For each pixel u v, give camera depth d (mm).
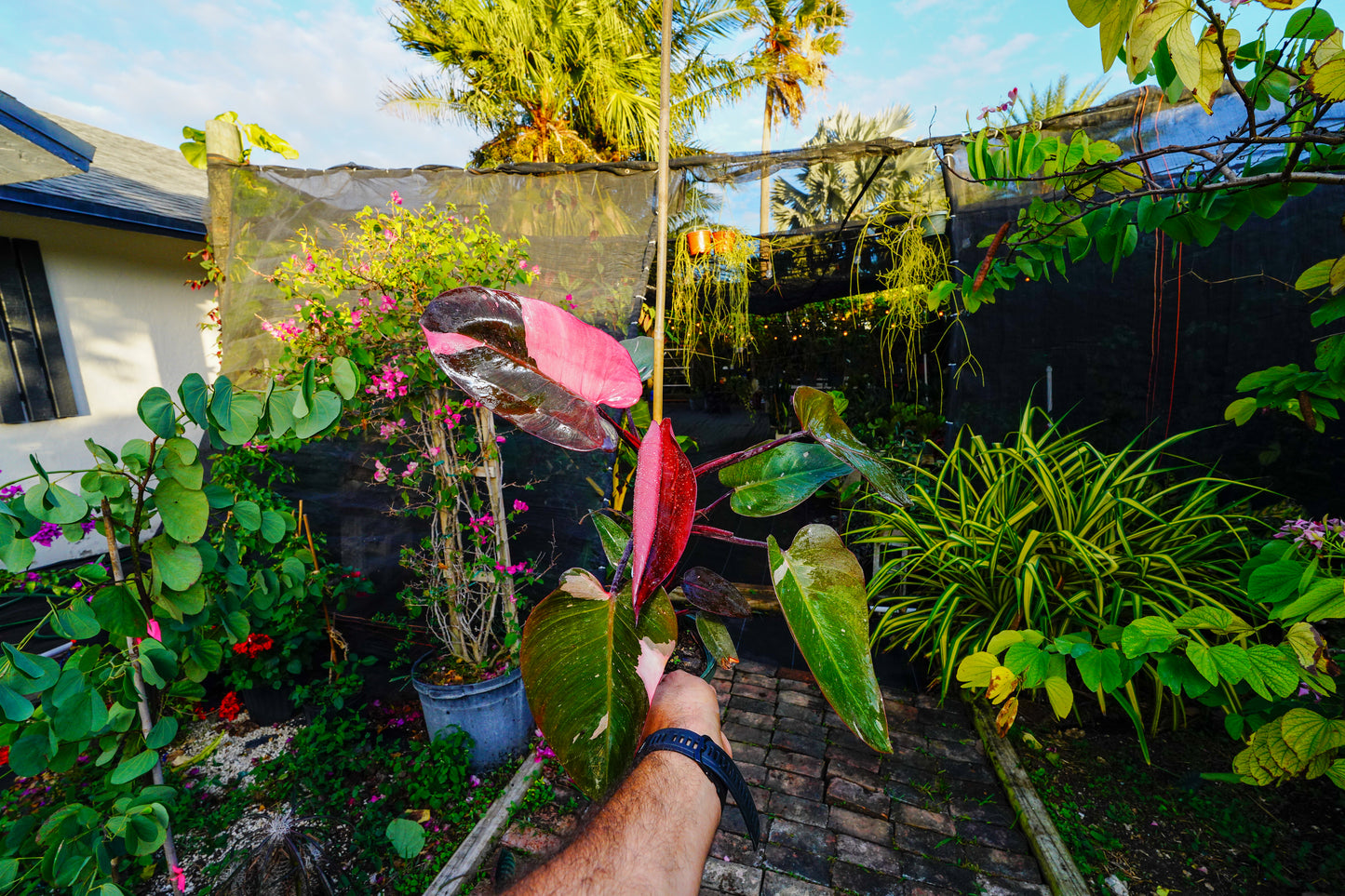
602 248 2449
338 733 2254
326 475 2768
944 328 3459
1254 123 1037
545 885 425
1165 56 926
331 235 2637
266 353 2693
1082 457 2445
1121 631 1833
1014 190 2387
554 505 2508
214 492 1487
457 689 2086
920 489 2727
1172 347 2420
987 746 2178
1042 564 2299
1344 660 1715
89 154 2268
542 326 491
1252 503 2424
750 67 7867
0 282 3795
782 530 4641
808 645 519
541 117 7363
